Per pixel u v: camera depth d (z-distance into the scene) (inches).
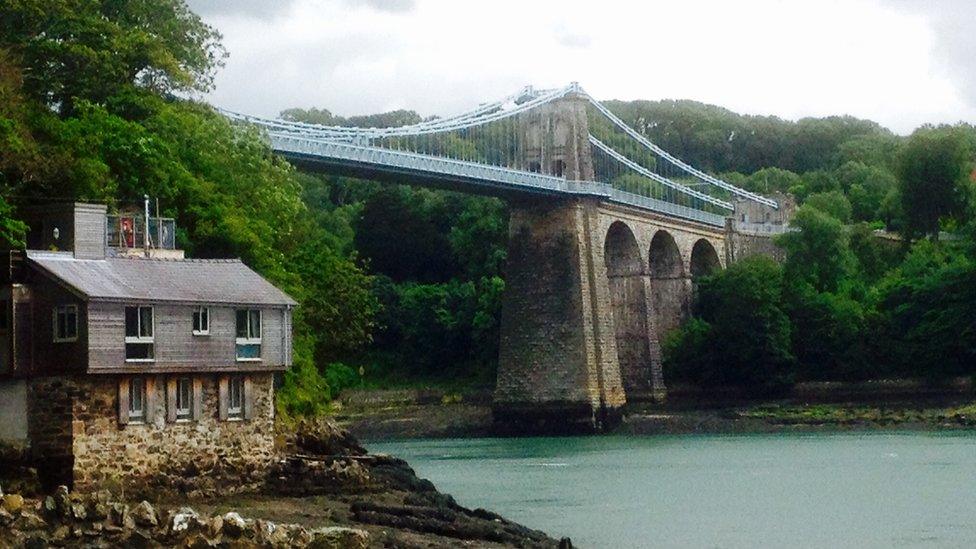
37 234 2117.4
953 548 2293.3
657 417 5910.4
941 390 5797.2
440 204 7549.2
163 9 3075.8
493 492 3166.8
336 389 6176.2
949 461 3853.3
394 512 2065.7
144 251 2282.2
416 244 7495.1
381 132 4899.1
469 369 6678.2
